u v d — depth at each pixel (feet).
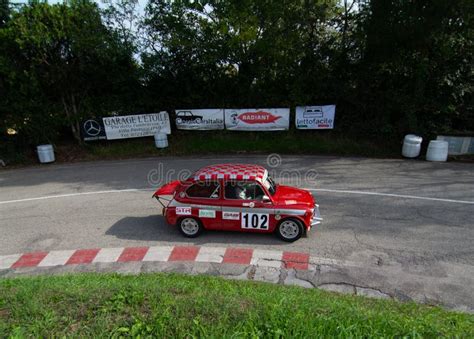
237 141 56.24
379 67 53.57
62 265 23.34
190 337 11.10
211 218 25.79
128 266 22.86
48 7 48.49
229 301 13.38
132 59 57.06
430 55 50.47
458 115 52.08
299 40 54.03
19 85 52.11
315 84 55.31
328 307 13.71
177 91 58.70
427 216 28.99
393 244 24.79
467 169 42.04
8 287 16.12
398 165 44.52
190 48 54.90
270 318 11.87
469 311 17.88
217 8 52.42
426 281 20.53
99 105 56.39
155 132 57.98
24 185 41.45
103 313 12.59
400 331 11.60
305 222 24.70
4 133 52.70
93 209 32.73
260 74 57.52
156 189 37.86
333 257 23.39
